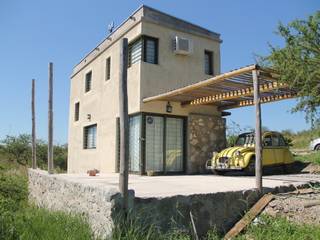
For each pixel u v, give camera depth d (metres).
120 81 6.23
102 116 16.73
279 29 8.21
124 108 6.18
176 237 6.24
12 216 6.52
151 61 14.20
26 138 31.48
